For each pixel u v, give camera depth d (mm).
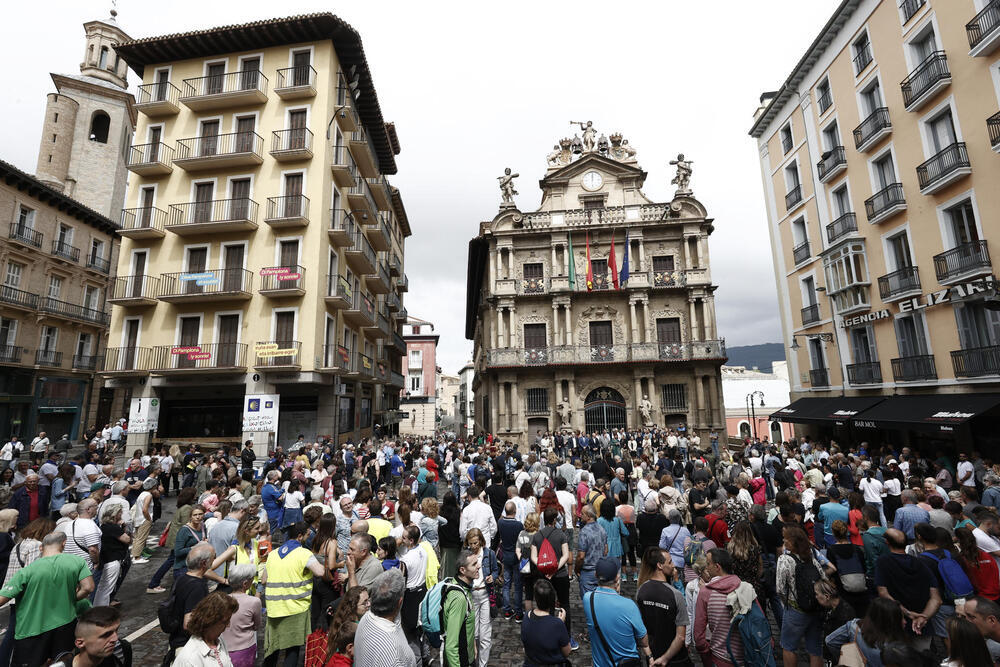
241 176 23812
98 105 40469
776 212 27281
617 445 25000
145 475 11570
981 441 15641
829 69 22625
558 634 4336
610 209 35062
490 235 35500
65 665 3580
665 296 34094
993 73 14984
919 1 17594
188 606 4832
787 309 26328
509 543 7688
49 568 4926
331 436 23156
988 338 15617
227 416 24125
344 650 4121
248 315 22625
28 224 28859
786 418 23531
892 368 19031
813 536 7766
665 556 4906
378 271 31719
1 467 18656
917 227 17844
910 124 18125
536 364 32656
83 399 32469
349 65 26141
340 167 24234
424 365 72312
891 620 4020
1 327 27219
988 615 3963
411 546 6043
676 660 4504
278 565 5461
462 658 4762
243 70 24875
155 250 23859
